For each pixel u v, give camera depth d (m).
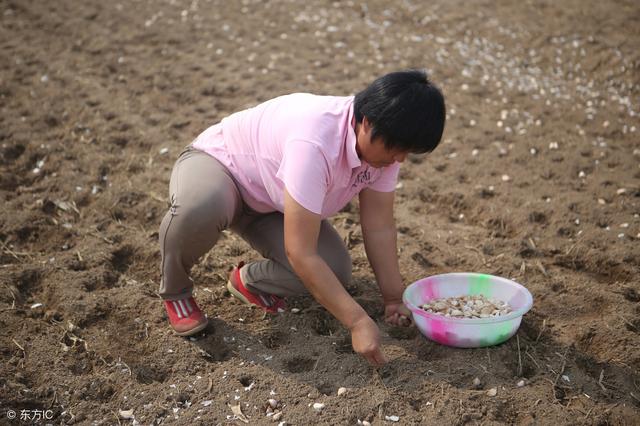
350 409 2.38
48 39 6.21
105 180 4.13
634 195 3.93
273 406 2.42
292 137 2.31
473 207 3.90
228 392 2.49
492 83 5.52
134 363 2.69
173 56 5.95
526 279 3.22
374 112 2.16
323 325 2.95
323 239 2.68
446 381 2.50
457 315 2.72
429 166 4.35
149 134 4.66
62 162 4.28
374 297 3.07
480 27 6.55
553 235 3.60
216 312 2.99
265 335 2.83
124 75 5.59
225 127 2.69
